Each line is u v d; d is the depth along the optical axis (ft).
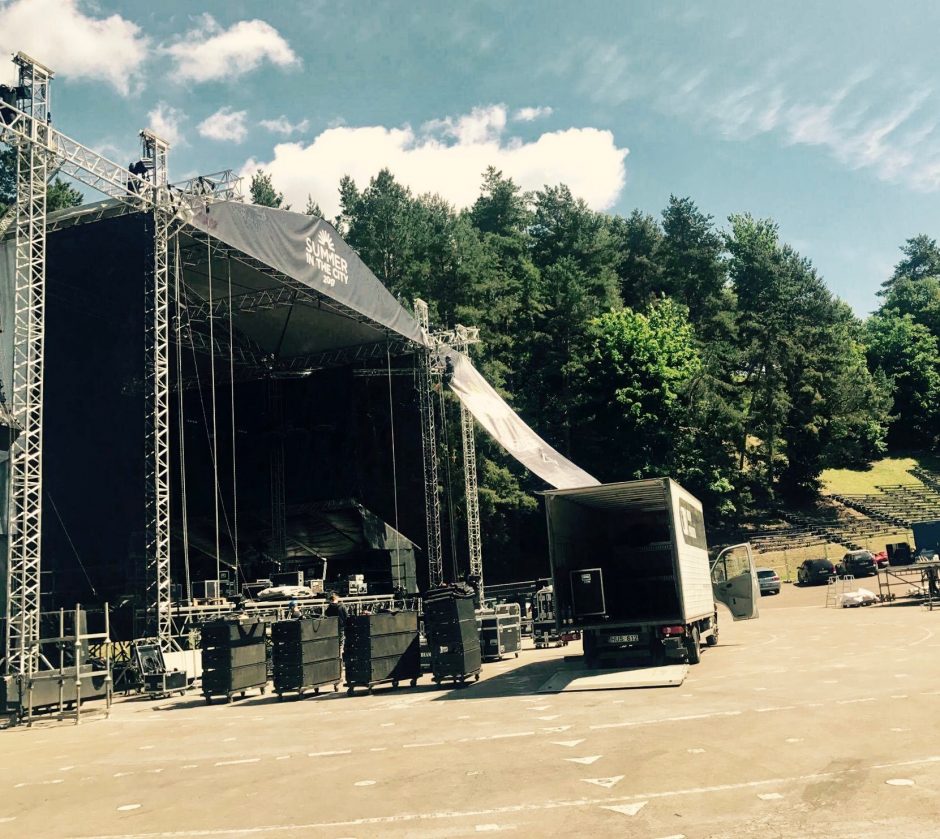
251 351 127.65
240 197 86.63
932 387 277.23
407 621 55.21
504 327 183.73
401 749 29.84
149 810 23.86
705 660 52.39
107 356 94.17
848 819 17.42
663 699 36.65
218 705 54.49
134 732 43.52
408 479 133.18
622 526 64.34
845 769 21.65
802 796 19.42
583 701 38.40
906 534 181.57
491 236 205.87
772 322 216.13
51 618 75.66
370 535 128.67
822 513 205.67
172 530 120.16
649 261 237.66
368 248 189.67
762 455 209.05
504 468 155.74
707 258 234.17
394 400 135.95
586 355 190.70
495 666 63.10
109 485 94.89
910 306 332.19
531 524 173.17
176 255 83.56
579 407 185.06
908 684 35.01
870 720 27.94
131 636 87.10
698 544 59.47
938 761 21.74
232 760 31.14
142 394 91.81
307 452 132.67
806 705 31.76
